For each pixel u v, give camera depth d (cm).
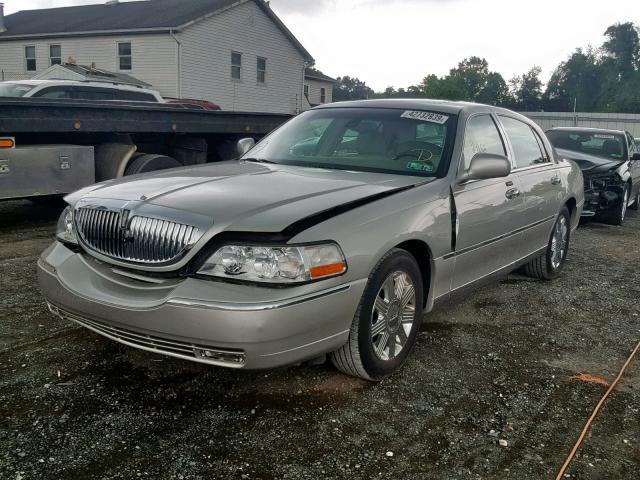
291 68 3142
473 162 409
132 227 316
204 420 313
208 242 297
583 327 482
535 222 532
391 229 341
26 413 312
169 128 783
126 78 2189
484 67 9938
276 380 358
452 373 383
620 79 9388
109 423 306
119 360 376
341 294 312
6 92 934
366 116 463
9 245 652
